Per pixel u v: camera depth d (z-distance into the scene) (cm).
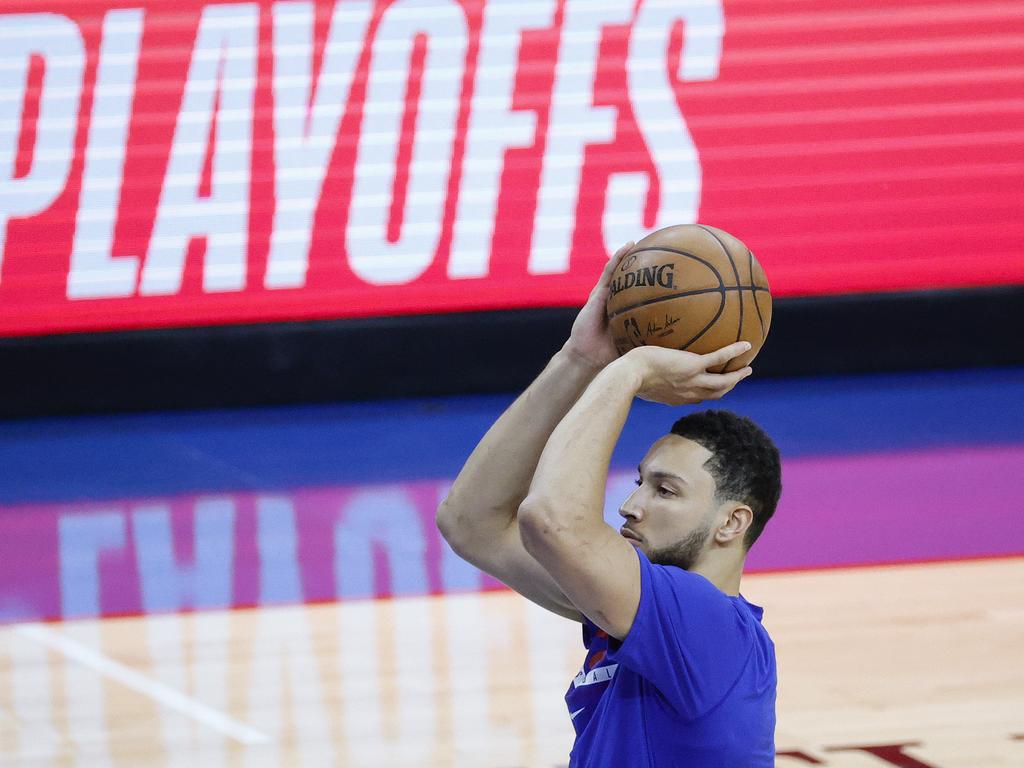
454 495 384
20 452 1319
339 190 1477
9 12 1426
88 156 1447
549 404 376
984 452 1216
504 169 1492
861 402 1434
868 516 1027
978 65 1523
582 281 1509
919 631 775
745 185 1517
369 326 1496
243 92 1461
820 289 1540
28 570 937
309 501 1110
